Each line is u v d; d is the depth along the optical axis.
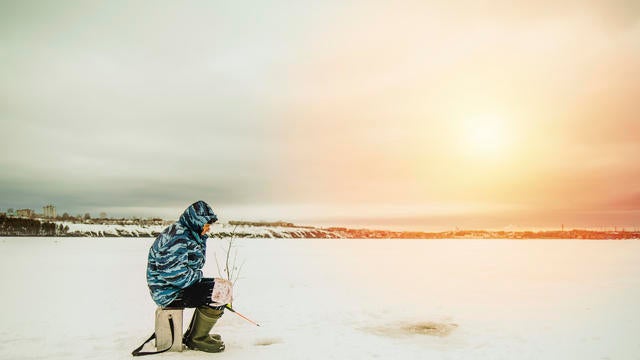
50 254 24.58
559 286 11.36
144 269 15.72
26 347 5.08
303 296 9.52
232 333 5.84
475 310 7.80
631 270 16.20
